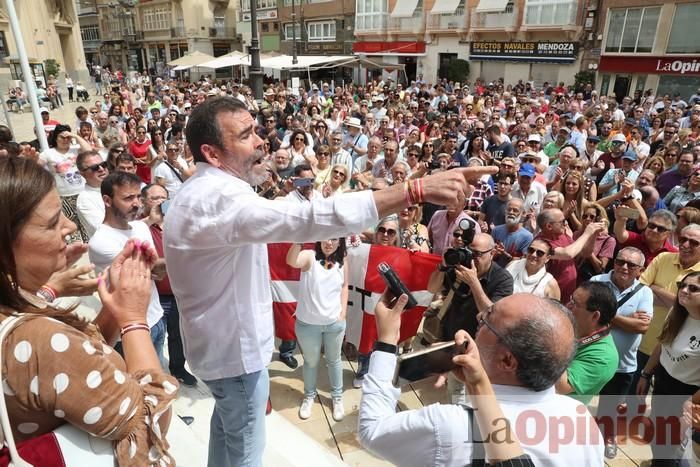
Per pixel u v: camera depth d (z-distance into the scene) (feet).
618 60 74.02
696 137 28.89
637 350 11.78
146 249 4.41
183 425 9.80
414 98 62.39
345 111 44.06
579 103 53.21
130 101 59.26
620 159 23.72
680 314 9.93
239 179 5.27
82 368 3.22
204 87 71.20
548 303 4.69
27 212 3.37
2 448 3.04
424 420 4.42
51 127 29.12
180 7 157.69
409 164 23.76
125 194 10.09
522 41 85.76
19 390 3.08
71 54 113.60
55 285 4.85
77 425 3.27
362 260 13.29
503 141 27.81
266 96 59.47
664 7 67.46
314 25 127.44
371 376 4.97
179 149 20.39
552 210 14.64
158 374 3.92
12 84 71.05
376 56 112.57
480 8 89.51
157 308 10.93
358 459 11.08
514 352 4.39
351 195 4.38
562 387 8.87
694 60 65.82
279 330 14.17
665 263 12.57
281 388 13.61
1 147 17.99
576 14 77.61
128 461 3.51
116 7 191.21
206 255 5.28
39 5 96.37
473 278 10.37
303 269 11.59
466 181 4.31
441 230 16.31
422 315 12.94
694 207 15.06
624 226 14.89
